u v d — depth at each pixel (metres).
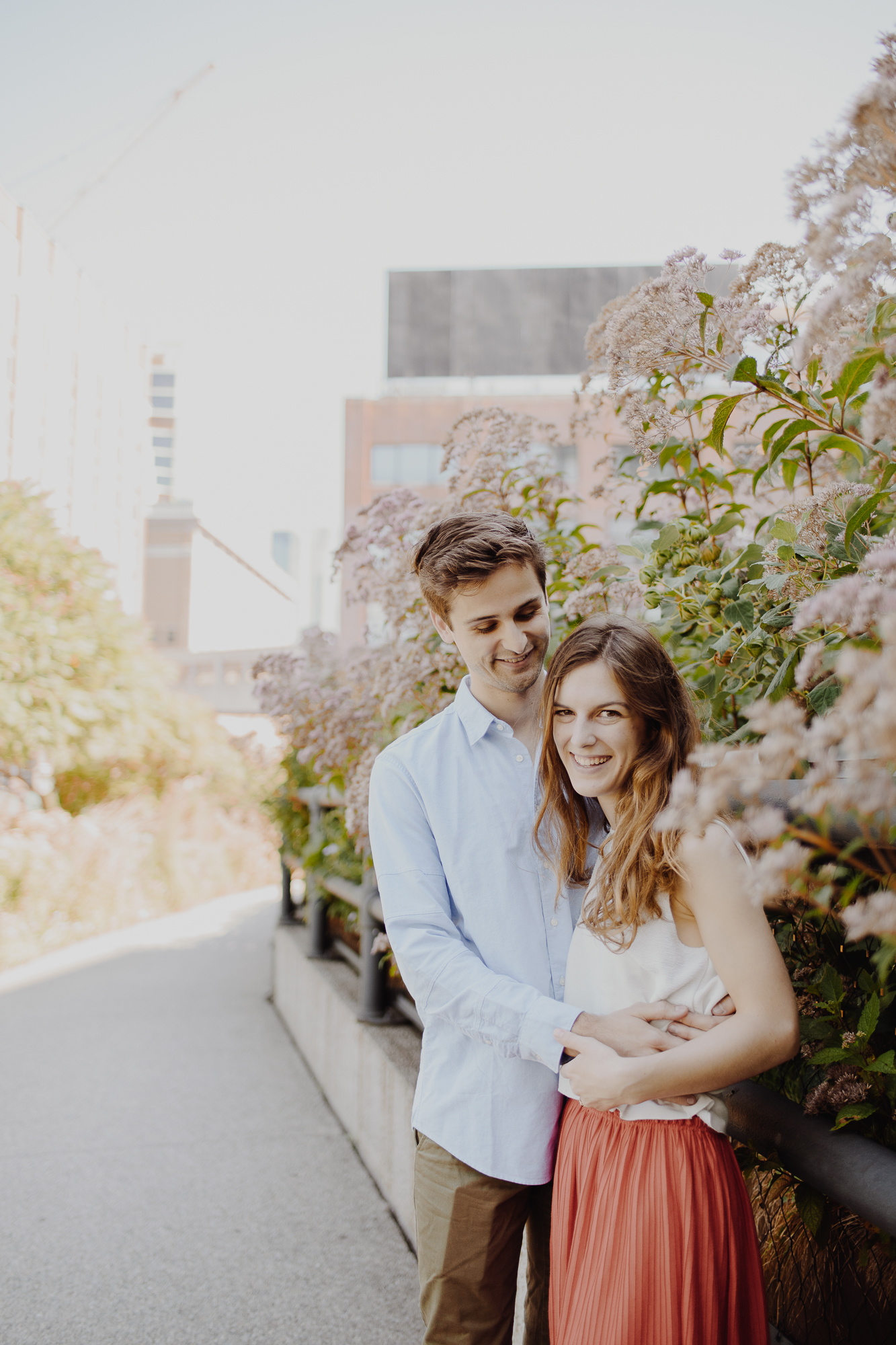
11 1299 2.46
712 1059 1.12
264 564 74.12
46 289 29.78
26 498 11.46
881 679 0.70
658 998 1.25
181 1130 3.68
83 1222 2.90
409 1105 2.73
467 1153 1.48
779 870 0.79
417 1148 1.61
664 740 1.30
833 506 1.46
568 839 1.48
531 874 1.54
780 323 1.42
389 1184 2.96
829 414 1.40
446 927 1.52
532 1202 1.65
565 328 26.05
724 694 1.64
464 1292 1.51
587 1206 1.27
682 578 1.75
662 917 1.24
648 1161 1.22
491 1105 1.47
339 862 4.14
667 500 2.31
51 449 30.16
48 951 7.66
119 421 36.22
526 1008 1.33
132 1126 3.72
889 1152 1.08
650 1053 1.21
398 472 27.36
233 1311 2.38
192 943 8.02
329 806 4.43
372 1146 3.20
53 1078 4.34
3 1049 4.82
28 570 10.98
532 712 1.67
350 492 27.30
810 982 1.43
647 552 1.90
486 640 1.57
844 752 0.77
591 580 1.96
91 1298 2.46
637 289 1.60
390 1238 2.77
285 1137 3.58
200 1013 5.58
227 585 63.66
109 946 7.91
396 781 1.61
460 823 1.57
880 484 1.33
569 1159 1.33
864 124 0.89
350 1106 3.57
